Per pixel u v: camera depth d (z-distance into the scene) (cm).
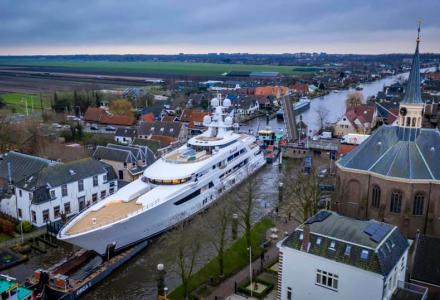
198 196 7231
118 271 5788
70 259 5891
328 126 15188
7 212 7388
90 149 10394
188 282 5322
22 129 11212
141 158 9175
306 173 9262
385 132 6719
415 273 4462
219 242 6244
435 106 16938
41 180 6969
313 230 4494
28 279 5162
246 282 5228
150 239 6456
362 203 6569
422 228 6184
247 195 7369
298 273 4441
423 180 6003
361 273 4012
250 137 9956
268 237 6531
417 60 6284
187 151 8100
